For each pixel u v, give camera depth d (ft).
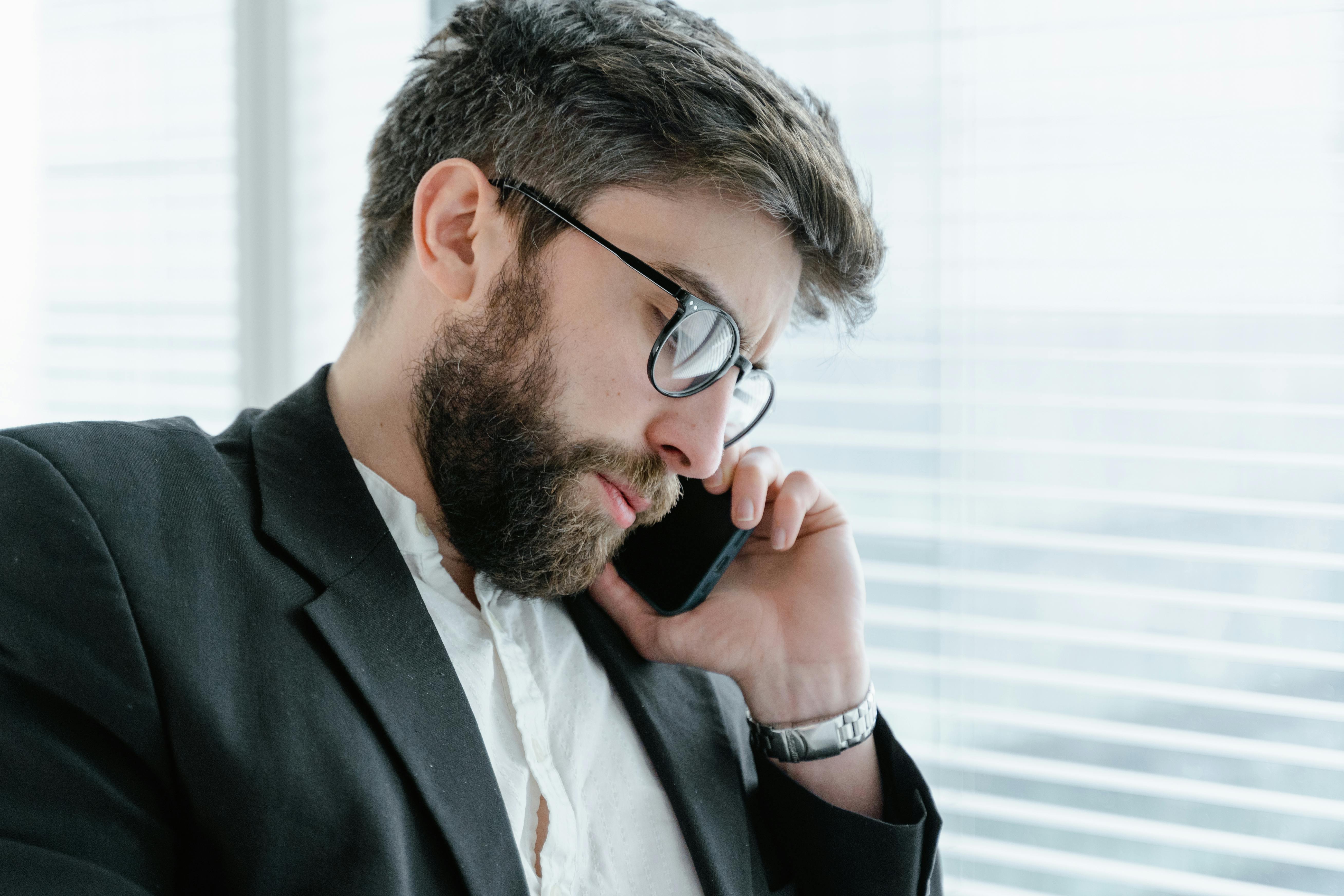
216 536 2.23
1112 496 4.18
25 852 1.80
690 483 3.17
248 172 5.35
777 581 3.29
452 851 2.13
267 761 2.01
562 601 3.05
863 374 4.51
